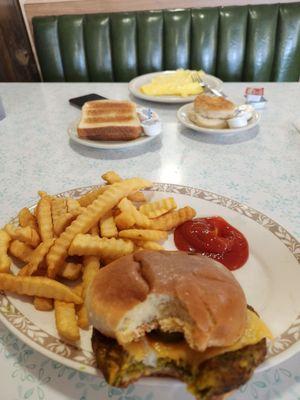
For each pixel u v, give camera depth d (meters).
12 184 1.30
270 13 2.49
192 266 0.67
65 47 2.70
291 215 1.08
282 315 0.74
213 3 2.92
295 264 0.86
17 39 3.04
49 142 1.58
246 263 0.89
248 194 1.20
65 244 0.85
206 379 0.57
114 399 0.65
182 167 1.37
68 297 0.75
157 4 2.97
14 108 1.93
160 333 0.64
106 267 0.70
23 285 0.76
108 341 0.63
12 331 0.71
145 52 2.64
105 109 1.64
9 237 0.91
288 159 1.38
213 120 1.57
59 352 0.66
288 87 2.01
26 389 0.67
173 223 1.00
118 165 1.40
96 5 3.01
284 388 0.65
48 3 3.04
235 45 2.59
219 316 0.59
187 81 2.02
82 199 1.06
